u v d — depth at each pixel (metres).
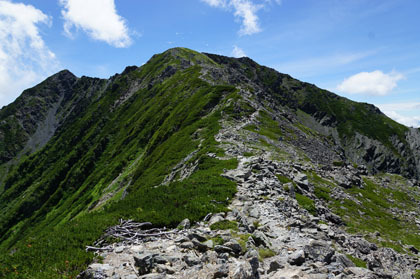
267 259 9.81
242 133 49.78
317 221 16.58
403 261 15.46
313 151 55.56
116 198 70.75
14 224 129.75
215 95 83.38
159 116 116.25
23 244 11.78
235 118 62.12
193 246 10.45
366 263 12.43
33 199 139.75
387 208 39.25
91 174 122.62
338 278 7.92
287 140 54.66
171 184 21.05
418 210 44.72
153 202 16.81
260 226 13.60
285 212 16.55
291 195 21.91
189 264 8.95
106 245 11.59
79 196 110.00
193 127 63.00
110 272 8.98
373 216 33.31
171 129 79.69
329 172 44.78
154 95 160.50
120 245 11.51
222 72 144.00
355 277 8.20
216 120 61.25
